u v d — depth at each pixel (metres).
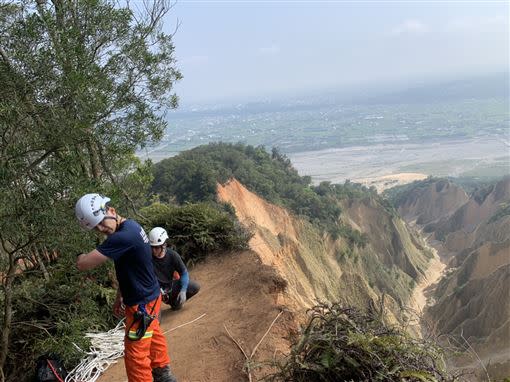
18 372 6.50
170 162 49.56
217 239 10.88
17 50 5.59
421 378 3.98
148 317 4.31
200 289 9.04
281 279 8.35
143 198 10.99
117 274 4.31
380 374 4.12
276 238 43.31
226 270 9.74
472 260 57.94
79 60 5.95
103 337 6.96
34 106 5.64
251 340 6.30
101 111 6.05
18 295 6.71
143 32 7.45
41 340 6.56
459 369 4.58
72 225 5.62
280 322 6.66
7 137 5.63
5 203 5.13
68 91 5.51
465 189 130.12
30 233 5.56
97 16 6.73
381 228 77.06
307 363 4.45
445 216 103.25
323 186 75.75
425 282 72.25
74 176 5.84
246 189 52.91
